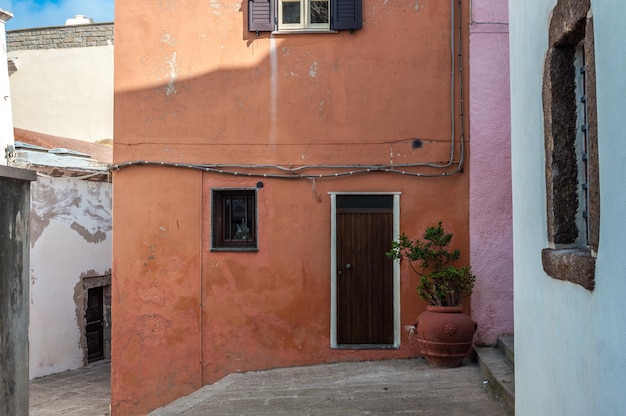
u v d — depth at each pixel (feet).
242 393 21.71
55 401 31.73
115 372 24.89
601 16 9.35
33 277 37.60
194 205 25.12
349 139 25.04
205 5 25.32
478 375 21.57
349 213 25.07
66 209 40.81
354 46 25.11
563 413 11.38
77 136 54.19
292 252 25.03
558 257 11.32
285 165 25.12
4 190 12.87
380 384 21.38
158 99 25.31
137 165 25.20
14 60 54.75
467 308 24.53
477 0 24.88
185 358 24.84
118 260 25.09
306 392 21.25
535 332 13.35
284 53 25.22
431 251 23.44
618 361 8.79
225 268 25.02
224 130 25.22
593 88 9.91
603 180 9.34
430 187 24.86
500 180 24.66
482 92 24.79
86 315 43.27
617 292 8.81
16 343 13.21
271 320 24.93
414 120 24.95
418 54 25.00
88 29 54.70
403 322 24.73
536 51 13.20
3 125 38.22
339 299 25.00
